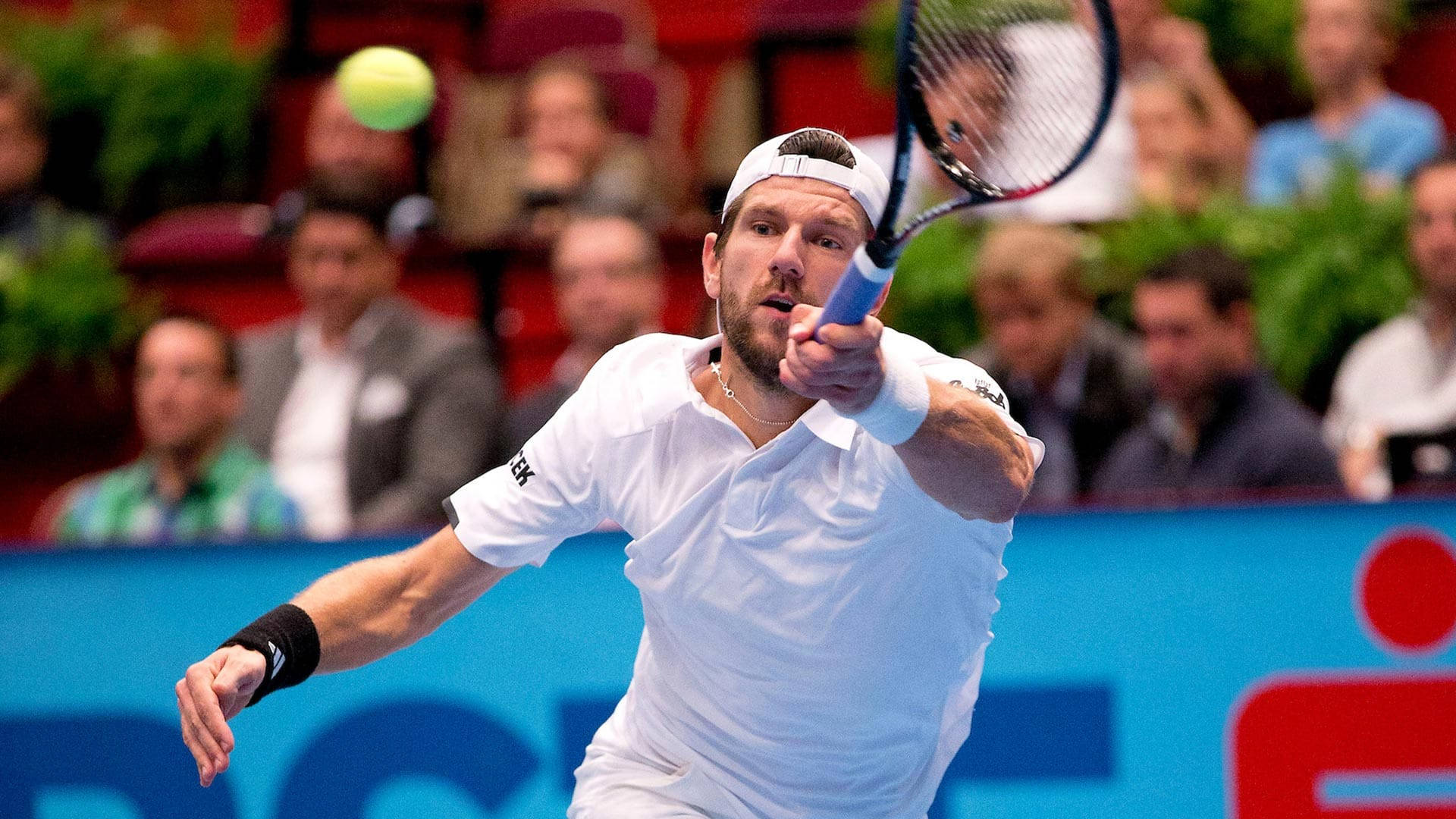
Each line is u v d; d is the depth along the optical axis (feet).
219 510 59.62
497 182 82.58
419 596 34.88
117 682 50.62
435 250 70.49
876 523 30.27
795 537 30.89
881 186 31.04
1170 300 53.62
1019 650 48.14
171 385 59.16
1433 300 59.21
